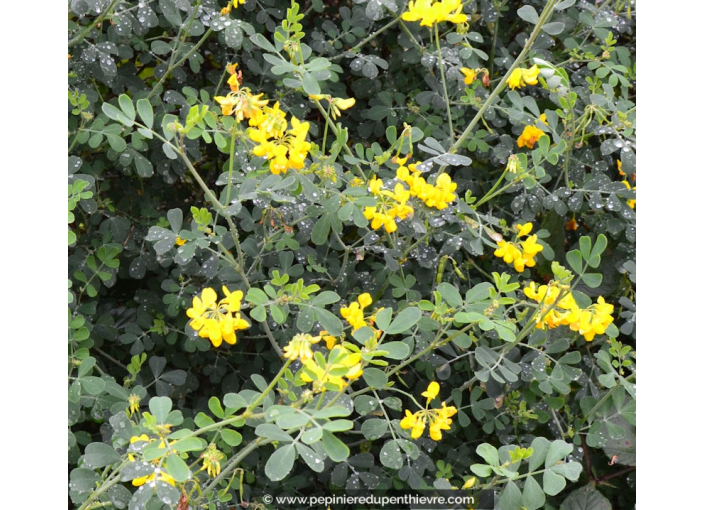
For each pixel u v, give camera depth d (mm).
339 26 1715
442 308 1536
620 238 1677
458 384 1659
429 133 1675
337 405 1480
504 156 1662
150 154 1667
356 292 1632
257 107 1506
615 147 1597
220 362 1659
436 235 1601
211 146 1688
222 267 1573
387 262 1585
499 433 1639
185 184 1692
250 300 1508
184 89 1616
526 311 1582
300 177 1531
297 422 1438
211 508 1516
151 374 1648
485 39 1713
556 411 1642
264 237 1603
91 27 1591
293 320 1609
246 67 1684
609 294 1670
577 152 1684
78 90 1605
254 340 1671
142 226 1658
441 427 1525
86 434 1589
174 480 1456
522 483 1600
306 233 1588
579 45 1686
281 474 1442
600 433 1603
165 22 1644
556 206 1627
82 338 1572
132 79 1644
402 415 1654
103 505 1488
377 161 1586
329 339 1520
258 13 1654
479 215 1587
